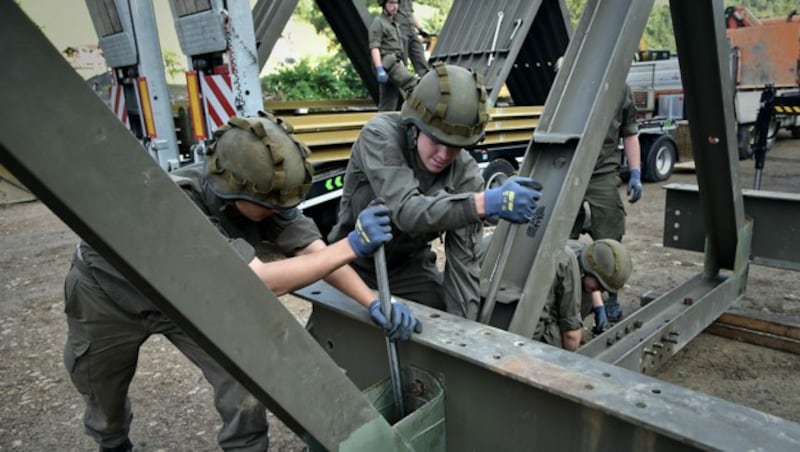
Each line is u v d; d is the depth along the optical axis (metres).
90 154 0.75
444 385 1.50
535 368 1.26
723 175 2.80
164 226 0.83
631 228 5.91
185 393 2.99
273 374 0.99
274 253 5.00
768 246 3.24
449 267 1.86
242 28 4.04
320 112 6.39
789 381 2.85
